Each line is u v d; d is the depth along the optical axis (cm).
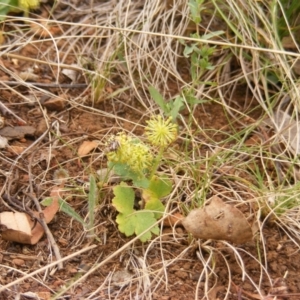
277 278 61
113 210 65
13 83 80
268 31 82
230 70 87
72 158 72
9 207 65
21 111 78
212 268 61
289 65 85
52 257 61
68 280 59
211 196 69
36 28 88
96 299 58
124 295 58
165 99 82
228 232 60
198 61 74
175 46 87
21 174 69
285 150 74
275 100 81
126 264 61
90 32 90
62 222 65
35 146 73
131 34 85
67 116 78
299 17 87
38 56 86
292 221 66
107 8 92
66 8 93
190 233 62
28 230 62
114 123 78
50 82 83
